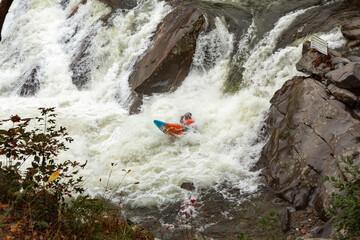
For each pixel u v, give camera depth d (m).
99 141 15.05
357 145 9.40
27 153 7.26
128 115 16.67
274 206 10.34
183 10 18.58
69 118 16.64
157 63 17.42
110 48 20.22
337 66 11.70
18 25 25.28
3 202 7.11
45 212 6.89
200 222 10.21
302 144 10.90
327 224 8.57
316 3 17.48
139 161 13.41
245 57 16.58
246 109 14.28
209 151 13.46
